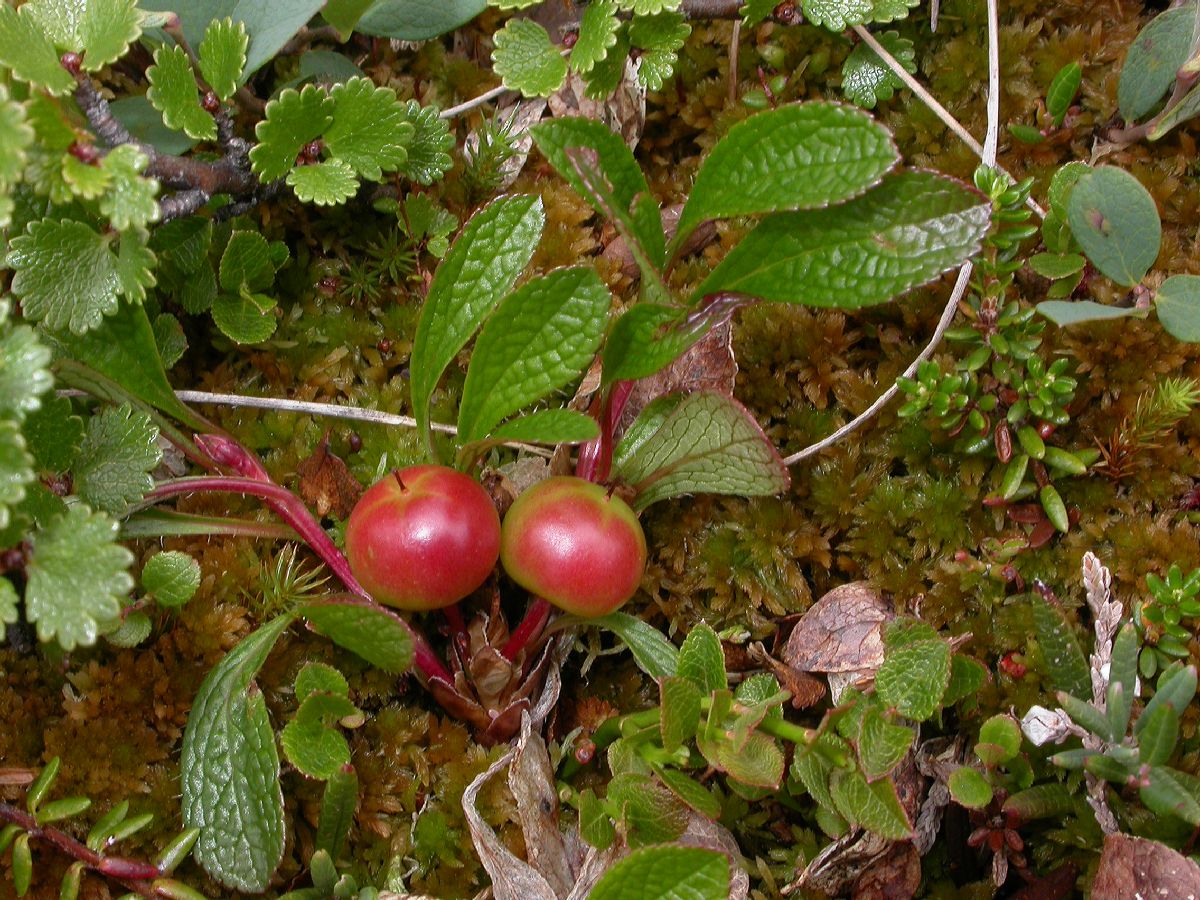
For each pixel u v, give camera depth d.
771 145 0.11
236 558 0.13
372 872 0.13
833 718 0.11
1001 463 0.13
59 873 0.12
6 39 0.11
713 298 0.12
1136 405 0.13
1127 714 0.12
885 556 0.13
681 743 0.12
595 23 0.13
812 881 0.13
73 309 0.12
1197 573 0.12
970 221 0.11
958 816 0.13
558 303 0.11
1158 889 0.12
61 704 0.13
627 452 0.13
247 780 0.12
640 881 0.11
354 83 0.12
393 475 0.12
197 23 0.13
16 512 0.11
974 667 0.12
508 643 0.12
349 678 0.13
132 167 0.11
